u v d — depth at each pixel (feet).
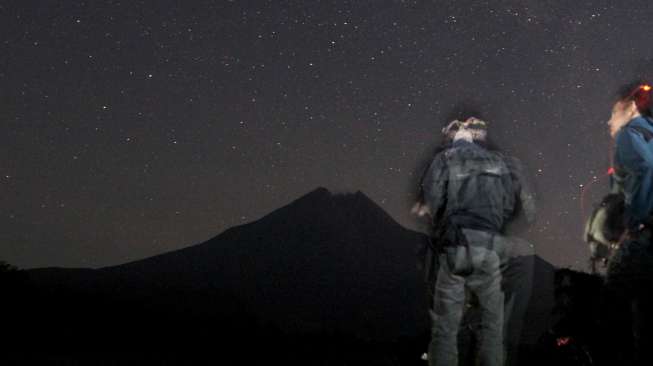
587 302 15.97
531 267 17.47
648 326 13.82
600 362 15.29
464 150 17.38
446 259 17.02
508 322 17.42
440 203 17.33
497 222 17.25
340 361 26.02
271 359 26.66
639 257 13.97
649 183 14.17
